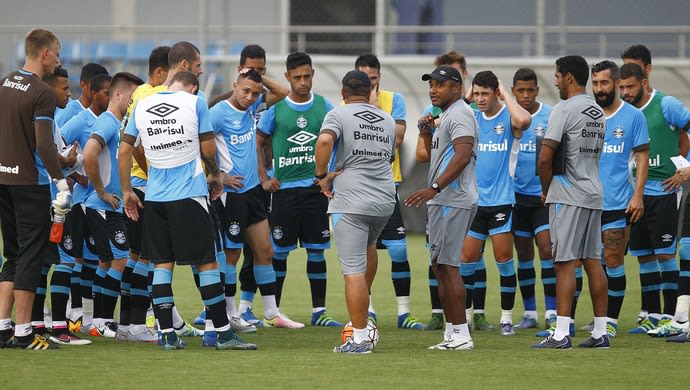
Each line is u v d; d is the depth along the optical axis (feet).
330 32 260.21
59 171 83.46
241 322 104.68
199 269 87.40
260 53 107.86
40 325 90.38
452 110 85.46
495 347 90.99
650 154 105.29
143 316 93.76
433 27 255.70
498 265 104.01
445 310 89.25
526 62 238.48
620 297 101.14
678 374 75.05
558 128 87.20
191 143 85.35
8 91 83.51
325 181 85.30
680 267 98.89
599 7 252.21
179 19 277.44
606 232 101.24
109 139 94.38
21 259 84.74
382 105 112.68
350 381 71.26
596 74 99.86
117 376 72.38
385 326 110.83
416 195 83.41
